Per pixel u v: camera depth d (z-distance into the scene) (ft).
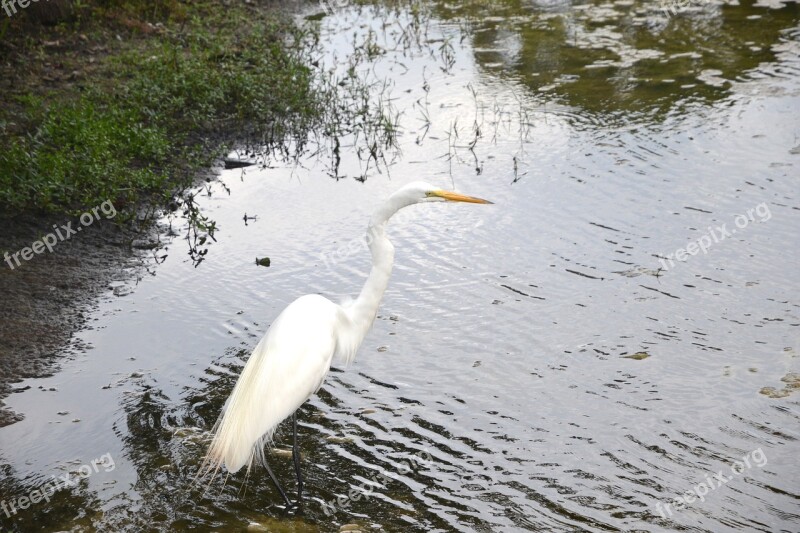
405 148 31.99
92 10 41.01
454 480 15.97
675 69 37.24
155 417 18.13
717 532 14.30
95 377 19.52
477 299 22.13
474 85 37.65
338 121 34.42
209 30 42.80
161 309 22.44
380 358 19.94
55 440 17.40
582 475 15.89
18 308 21.97
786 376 18.25
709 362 18.93
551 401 18.07
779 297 21.15
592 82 36.70
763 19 43.06
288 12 48.47
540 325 20.80
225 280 23.85
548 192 27.61
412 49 42.86
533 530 14.64
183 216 27.40
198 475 16.34
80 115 30.27
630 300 21.52
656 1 47.98
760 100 32.94
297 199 28.63
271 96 35.55
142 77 34.58
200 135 32.86
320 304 16.20
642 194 26.81
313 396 18.69
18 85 33.83
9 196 25.77
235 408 14.83
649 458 16.20
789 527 14.33
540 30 44.70
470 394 18.48
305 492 15.87
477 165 30.01
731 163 28.19
